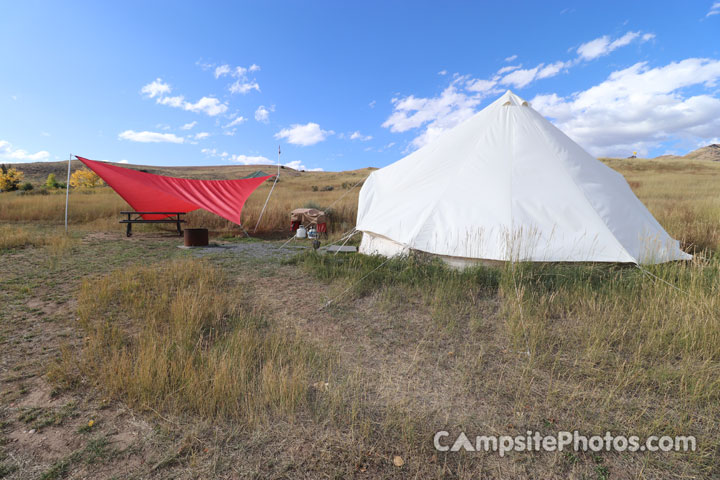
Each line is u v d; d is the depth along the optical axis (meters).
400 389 2.87
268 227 13.08
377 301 4.92
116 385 2.68
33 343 3.54
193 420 2.40
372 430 2.34
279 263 7.42
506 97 7.55
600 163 7.21
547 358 3.34
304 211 12.14
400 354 3.49
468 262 5.68
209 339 3.64
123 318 4.19
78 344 3.52
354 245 9.78
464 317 4.35
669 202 14.23
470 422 2.46
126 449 2.14
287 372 2.95
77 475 1.94
